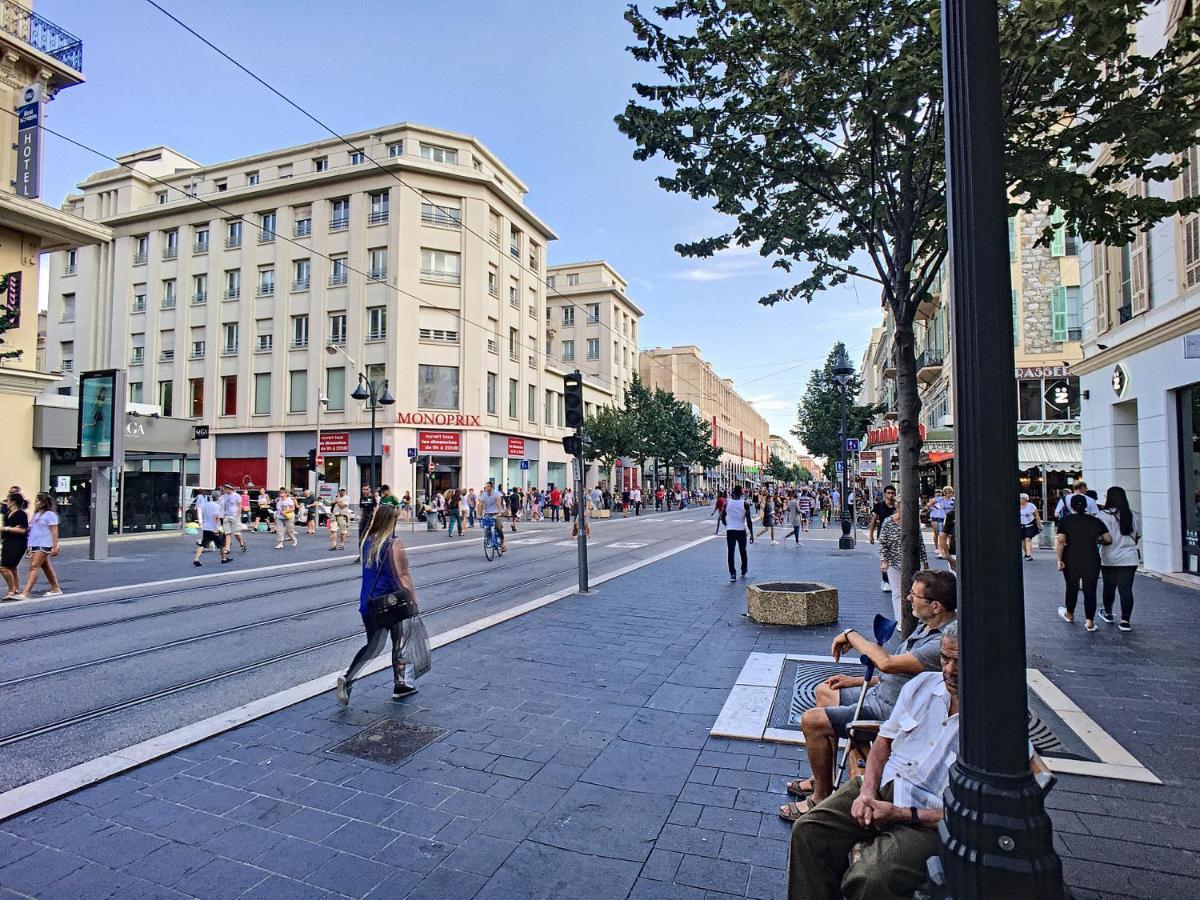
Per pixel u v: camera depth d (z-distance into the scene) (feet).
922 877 7.68
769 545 65.98
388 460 110.63
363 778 13.41
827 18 17.38
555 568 46.83
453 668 20.92
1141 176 17.48
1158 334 38.40
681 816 11.85
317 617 29.63
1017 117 17.52
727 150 19.76
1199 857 10.40
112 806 12.30
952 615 11.40
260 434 120.16
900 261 19.57
